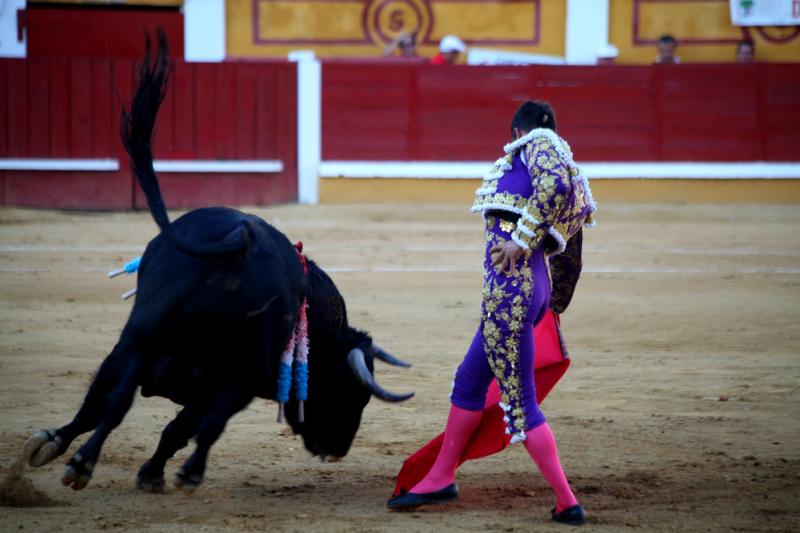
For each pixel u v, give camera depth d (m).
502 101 29.81
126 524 7.33
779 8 32.47
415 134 29.86
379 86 29.73
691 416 11.04
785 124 29.98
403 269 20.36
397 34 32.78
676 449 9.82
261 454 9.63
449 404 11.48
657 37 32.88
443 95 29.80
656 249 22.97
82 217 27.41
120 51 32.84
